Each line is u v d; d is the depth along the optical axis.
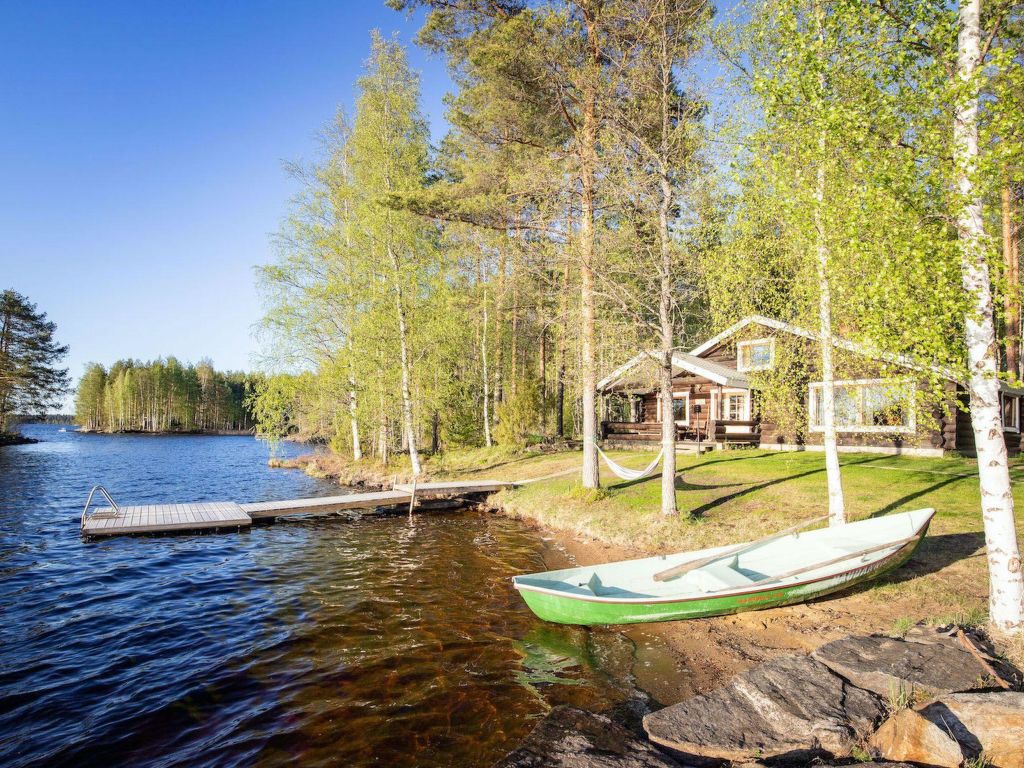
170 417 100.19
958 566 8.67
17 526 15.41
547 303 20.22
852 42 7.55
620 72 12.93
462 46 15.52
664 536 11.66
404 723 5.71
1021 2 6.25
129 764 5.07
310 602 9.38
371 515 17.44
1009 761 4.21
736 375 23.64
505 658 7.18
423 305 23.80
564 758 4.56
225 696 6.29
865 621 7.25
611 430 28.09
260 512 16.02
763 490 14.48
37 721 5.79
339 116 25.70
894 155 6.84
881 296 6.79
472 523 16.16
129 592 9.88
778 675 5.46
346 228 23.34
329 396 27.84
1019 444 21.67
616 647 7.41
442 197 17.48
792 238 10.55
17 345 54.25
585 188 14.20
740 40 11.05
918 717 4.41
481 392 34.56
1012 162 6.10
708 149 11.74
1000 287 6.06
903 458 18.33
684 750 4.68
